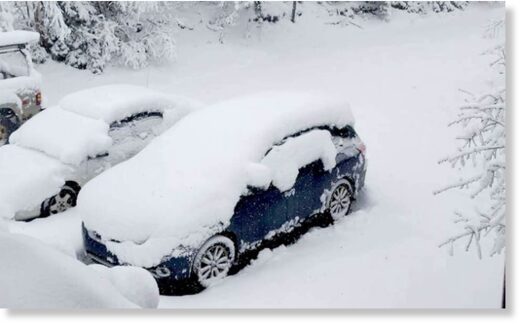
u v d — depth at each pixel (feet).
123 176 21.20
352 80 47.60
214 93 45.03
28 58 32.83
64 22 48.80
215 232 19.06
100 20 51.57
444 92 43.14
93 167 25.13
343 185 23.73
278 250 21.29
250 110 22.81
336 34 66.80
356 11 74.23
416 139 33.65
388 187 26.99
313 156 22.11
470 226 16.25
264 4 65.16
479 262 20.12
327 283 18.71
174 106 27.96
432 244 21.44
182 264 18.48
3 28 43.50
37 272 7.38
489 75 46.62
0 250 7.45
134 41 51.42
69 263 7.98
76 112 26.66
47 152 25.11
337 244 21.58
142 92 27.76
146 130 26.84
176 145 21.99
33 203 23.63
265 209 20.58
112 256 19.29
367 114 38.45
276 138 21.31
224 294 18.25
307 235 22.39
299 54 58.23
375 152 31.60
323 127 23.20
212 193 19.21
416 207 24.84
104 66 51.16
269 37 62.59
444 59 53.52
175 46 51.52
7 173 24.22
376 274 19.25
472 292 18.04
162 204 19.12
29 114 32.60
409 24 73.72
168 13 58.34
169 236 18.42
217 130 21.95
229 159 20.24
